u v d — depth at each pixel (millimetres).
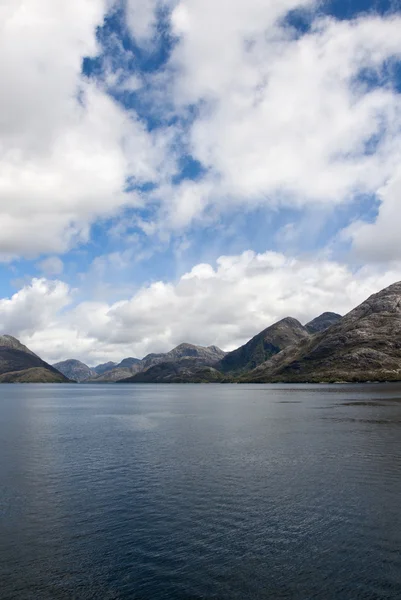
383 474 47250
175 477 47188
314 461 54250
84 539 30781
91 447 67375
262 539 30359
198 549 28906
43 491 42562
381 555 27688
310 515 34875
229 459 56438
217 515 35156
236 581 24766
